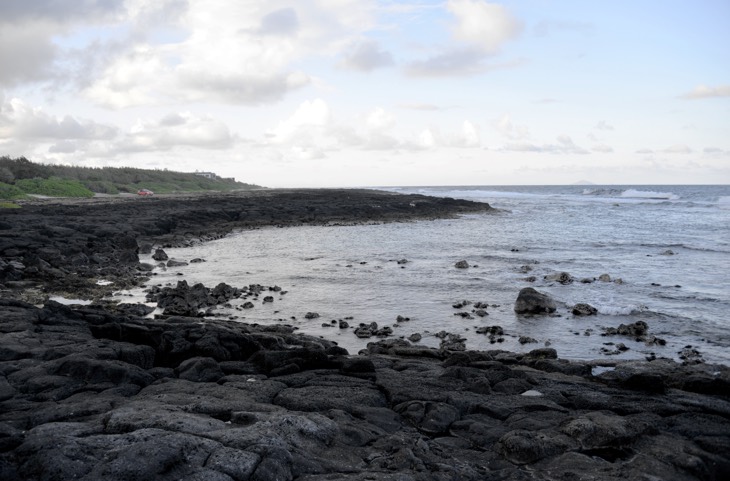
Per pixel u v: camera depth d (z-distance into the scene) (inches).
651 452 300.7
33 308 573.0
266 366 448.1
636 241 1585.9
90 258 1162.0
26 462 244.1
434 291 917.2
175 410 321.1
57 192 3093.0
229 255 1374.3
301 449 282.7
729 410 371.2
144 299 842.8
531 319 737.0
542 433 321.4
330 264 1215.6
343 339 647.8
